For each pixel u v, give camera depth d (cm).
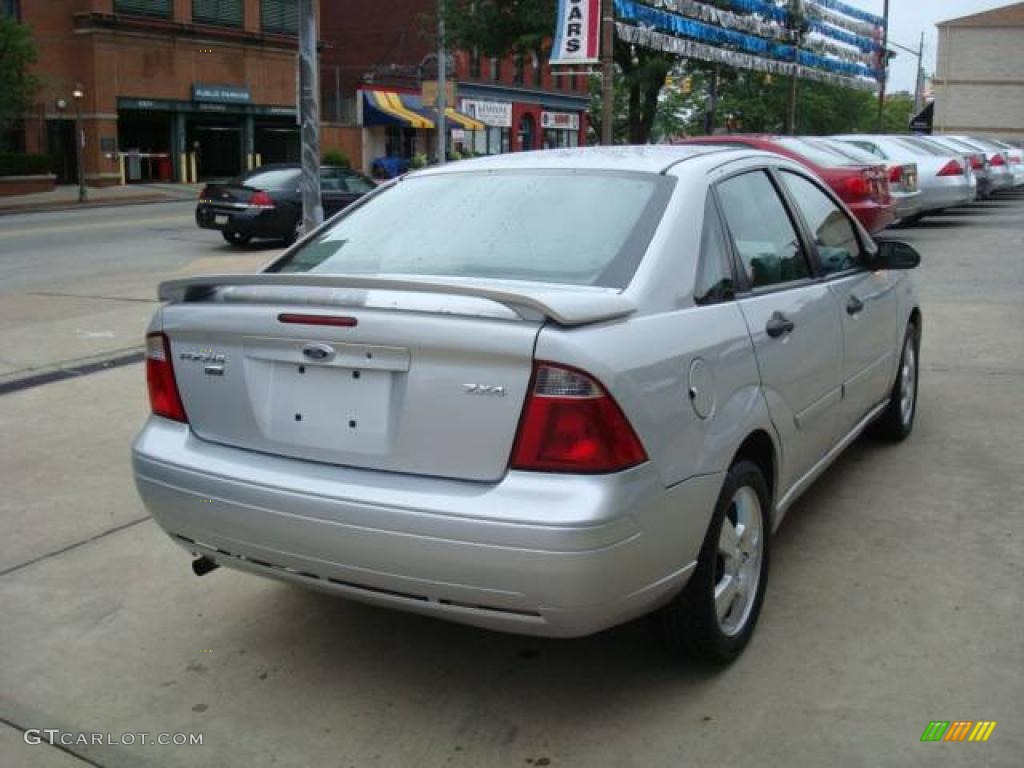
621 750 315
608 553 290
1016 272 1211
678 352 323
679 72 3359
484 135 5100
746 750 312
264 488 326
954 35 6150
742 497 365
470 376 299
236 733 330
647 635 384
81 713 343
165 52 3772
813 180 493
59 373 793
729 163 412
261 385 338
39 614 411
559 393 290
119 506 521
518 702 344
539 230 368
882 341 526
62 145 3659
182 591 430
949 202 1747
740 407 353
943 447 586
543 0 2470
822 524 479
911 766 301
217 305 346
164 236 2070
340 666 371
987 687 340
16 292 1243
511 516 289
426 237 387
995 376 737
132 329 955
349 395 320
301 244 421
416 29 4884
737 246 388
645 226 354
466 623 312
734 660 363
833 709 331
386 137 4731
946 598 402
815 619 389
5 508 518
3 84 2959
